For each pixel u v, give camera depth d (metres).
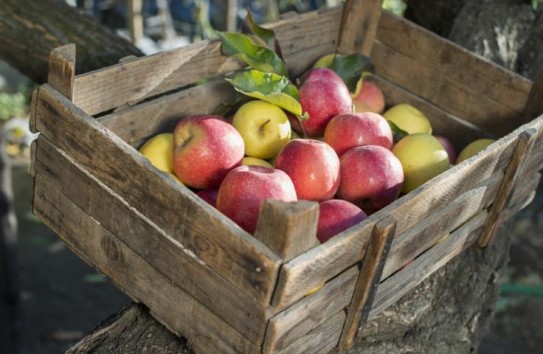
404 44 2.28
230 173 1.55
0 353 3.63
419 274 1.73
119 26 6.59
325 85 1.95
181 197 1.38
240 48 1.96
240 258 1.31
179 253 1.43
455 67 2.19
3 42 2.31
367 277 1.46
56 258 4.80
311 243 1.31
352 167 1.76
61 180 1.64
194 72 1.92
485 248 2.00
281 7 5.76
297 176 1.67
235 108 2.03
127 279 1.59
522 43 2.62
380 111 2.26
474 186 1.75
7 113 6.05
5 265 3.52
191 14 6.67
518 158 1.81
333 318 1.50
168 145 1.78
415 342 1.90
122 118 1.78
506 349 4.12
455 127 2.23
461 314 2.02
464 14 2.57
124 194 1.50
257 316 1.33
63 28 2.30
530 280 4.50
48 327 4.21
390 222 1.42
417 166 1.89
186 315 1.49
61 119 1.58
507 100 2.12
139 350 1.67
